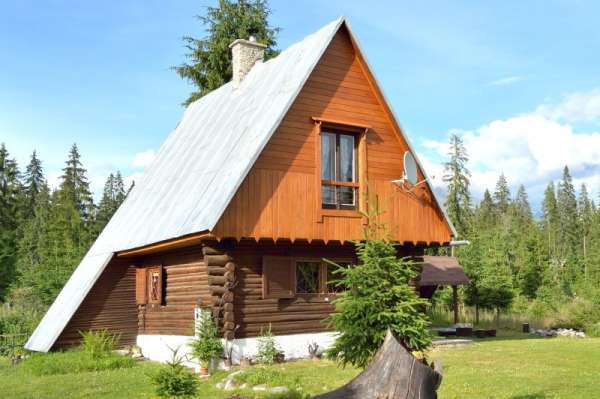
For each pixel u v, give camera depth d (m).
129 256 21.08
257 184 16.22
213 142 20.16
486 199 95.75
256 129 17.27
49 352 19.59
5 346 21.41
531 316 34.41
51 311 21.77
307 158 17.19
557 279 57.38
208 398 11.67
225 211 15.59
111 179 86.50
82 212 71.06
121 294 21.16
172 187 20.30
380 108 18.77
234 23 35.09
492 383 12.56
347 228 17.64
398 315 8.42
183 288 18.59
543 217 100.56
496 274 32.66
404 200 18.84
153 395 11.50
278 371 13.82
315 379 13.17
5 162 64.12
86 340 18.86
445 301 34.50
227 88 24.09
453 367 14.91
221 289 16.38
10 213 62.72
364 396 6.66
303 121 17.27
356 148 18.41
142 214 20.92
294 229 16.66
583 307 29.02
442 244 19.80
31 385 14.46
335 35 18.14
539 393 11.45
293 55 19.33
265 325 16.91
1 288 27.95
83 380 14.94
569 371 14.23
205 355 15.62
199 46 34.81
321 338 17.72
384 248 8.88
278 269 17.16
